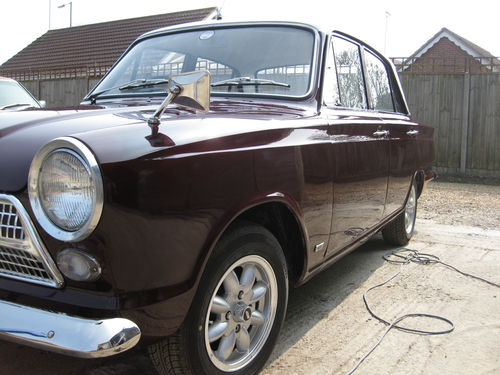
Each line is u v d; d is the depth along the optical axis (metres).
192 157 1.77
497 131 10.15
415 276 3.95
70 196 1.57
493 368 2.49
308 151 2.44
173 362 1.90
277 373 2.38
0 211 1.72
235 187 1.94
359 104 3.55
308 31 3.05
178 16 17.11
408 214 4.91
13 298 1.71
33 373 2.32
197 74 1.72
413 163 4.40
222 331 2.08
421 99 10.67
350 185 2.96
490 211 6.78
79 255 1.58
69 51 18.27
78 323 1.56
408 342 2.76
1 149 1.79
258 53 3.02
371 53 3.99
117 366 2.40
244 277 2.16
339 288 3.64
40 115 2.12
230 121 2.13
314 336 2.81
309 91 2.83
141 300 1.65
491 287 3.70
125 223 1.58
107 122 1.92
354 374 2.40
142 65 3.30
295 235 2.48
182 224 1.72
